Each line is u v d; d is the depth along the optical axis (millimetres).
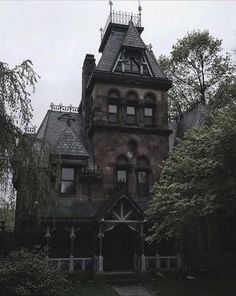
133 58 30656
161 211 21328
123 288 21125
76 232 25219
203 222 22453
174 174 21094
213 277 22906
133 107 29578
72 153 26219
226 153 16781
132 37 30875
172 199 19609
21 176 15266
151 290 20484
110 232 26000
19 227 23891
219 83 37000
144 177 28250
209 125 20984
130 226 23797
